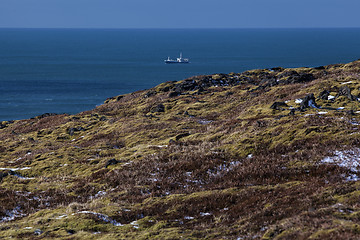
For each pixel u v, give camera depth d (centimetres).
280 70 15250
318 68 14000
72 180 5328
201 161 5206
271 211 3141
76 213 3559
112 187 4806
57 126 10644
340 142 4978
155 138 7869
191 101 11888
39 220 3506
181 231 3022
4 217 3984
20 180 5525
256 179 4431
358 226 2386
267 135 5800
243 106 10188
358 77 9688
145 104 12681
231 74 15588
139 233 3036
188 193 4197
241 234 2809
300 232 2466
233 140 6128
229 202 3716
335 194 3266
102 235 3023
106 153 6988
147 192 4416
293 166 4519
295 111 7475
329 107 7444
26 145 8588
